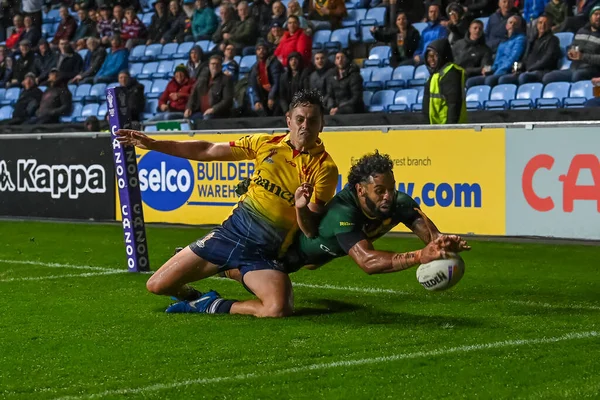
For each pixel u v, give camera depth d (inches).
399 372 435.2
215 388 409.1
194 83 1565.0
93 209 1284.4
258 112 1427.2
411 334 523.5
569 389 403.2
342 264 850.1
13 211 1363.2
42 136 1322.6
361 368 442.6
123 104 794.2
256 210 584.7
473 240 1011.3
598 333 526.6
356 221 545.0
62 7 1968.5
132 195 805.2
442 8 1576.0
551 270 803.4
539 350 480.4
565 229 971.9
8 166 1364.4
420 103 1425.9
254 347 491.2
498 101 1333.7
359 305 633.0
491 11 1528.1
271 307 575.8
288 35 1482.5
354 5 1675.7
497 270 806.5
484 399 390.6
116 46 1802.4
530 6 1425.9
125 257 919.7
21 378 431.8
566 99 1275.8
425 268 499.8
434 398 392.8
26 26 1989.4
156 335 526.9
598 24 1274.6
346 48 1519.4
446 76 1163.9
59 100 1743.4
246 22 1636.3
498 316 585.6
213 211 1184.8
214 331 534.9
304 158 571.2
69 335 530.9
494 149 1007.6
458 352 475.2
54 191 1320.1
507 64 1357.0
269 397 395.5
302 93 560.1
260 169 583.5
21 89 1900.8
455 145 1029.8
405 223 565.6
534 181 986.1
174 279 600.1
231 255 590.2
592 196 952.3
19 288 721.0
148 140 596.7
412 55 1509.6
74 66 1859.0
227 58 1549.0
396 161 1067.3
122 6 1945.1
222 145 597.9
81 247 1008.2
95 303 645.9
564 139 964.0
